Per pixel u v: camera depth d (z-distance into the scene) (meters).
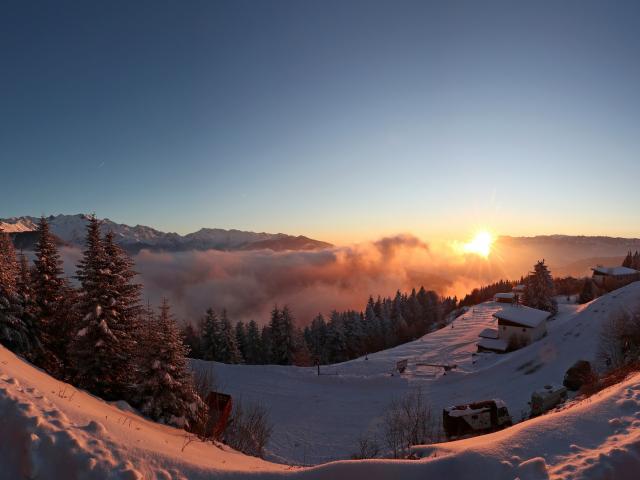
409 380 46.62
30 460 7.73
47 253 25.33
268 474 8.59
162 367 19.88
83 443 8.27
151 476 8.14
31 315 22.92
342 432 33.91
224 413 24.12
